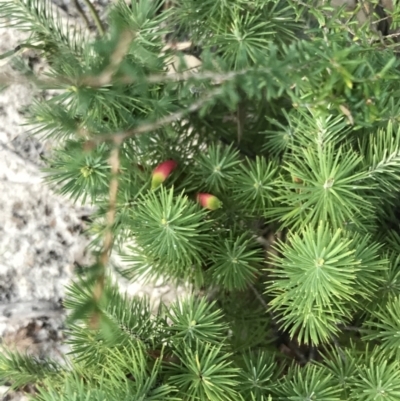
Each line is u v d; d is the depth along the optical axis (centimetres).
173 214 20
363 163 21
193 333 21
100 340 21
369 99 15
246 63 16
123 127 20
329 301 19
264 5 22
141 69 18
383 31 24
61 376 24
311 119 20
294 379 21
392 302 21
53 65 21
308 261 19
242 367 23
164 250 21
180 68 16
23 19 21
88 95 18
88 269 14
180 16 22
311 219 21
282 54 20
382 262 20
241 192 23
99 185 21
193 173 23
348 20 19
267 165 24
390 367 20
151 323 22
